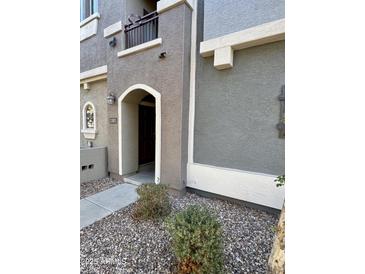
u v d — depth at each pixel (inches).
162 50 192.9
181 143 185.9
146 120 292.8
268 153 156.1
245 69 162.7
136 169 256.4
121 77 231.6
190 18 187.2
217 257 85.2
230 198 174.4
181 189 188.9
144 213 141.6
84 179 229.5
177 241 84.9
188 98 192.7
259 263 98.0
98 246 112.0
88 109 311.6
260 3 146.5
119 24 229.5
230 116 172.2
